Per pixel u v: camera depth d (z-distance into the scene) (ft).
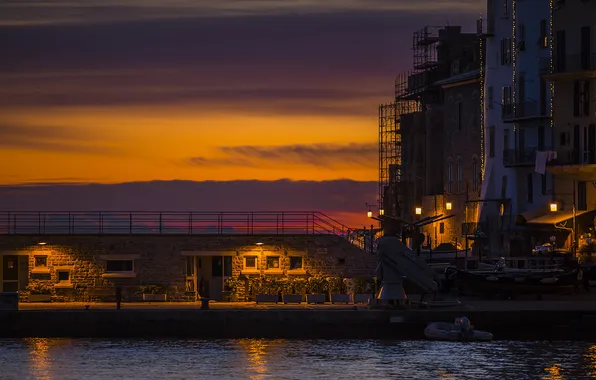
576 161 447.83
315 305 352.49
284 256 376.27
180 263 376.89
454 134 576.20
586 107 446.60
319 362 305.73
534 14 484.33
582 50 446.60
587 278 374.84
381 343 327.47
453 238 556.10
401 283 339.77
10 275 382.01
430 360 306.14
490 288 360.48
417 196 615.98
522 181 491.72
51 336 335.67
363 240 387.96
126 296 376.27
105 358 312.29
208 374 295.28
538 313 327.06
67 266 377.71
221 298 379.14
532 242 462.19
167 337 333.21
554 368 297.33
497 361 304.91
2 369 301.22
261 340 331.77
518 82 490.49
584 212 435.94
